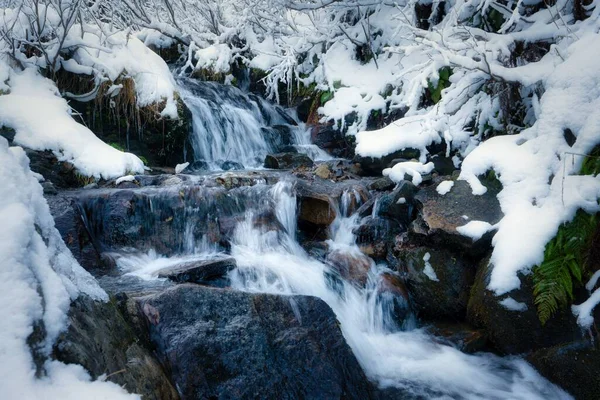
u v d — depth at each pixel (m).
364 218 4.78
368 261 4.37
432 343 3.55
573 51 4.08
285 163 6.91
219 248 4.56
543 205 3.57
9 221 1.74
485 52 4.82
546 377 3.01
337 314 3.73
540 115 4.04
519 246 3.43
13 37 5.63
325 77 8.62
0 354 1.49
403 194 4.61
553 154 3.79
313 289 3.91
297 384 2.55
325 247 4.69
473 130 5.76
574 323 3.07
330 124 8.12
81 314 1.95
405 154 6.05
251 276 3.92
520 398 2.96
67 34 6.04
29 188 2.01
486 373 3.19
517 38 4.83
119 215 4.26
